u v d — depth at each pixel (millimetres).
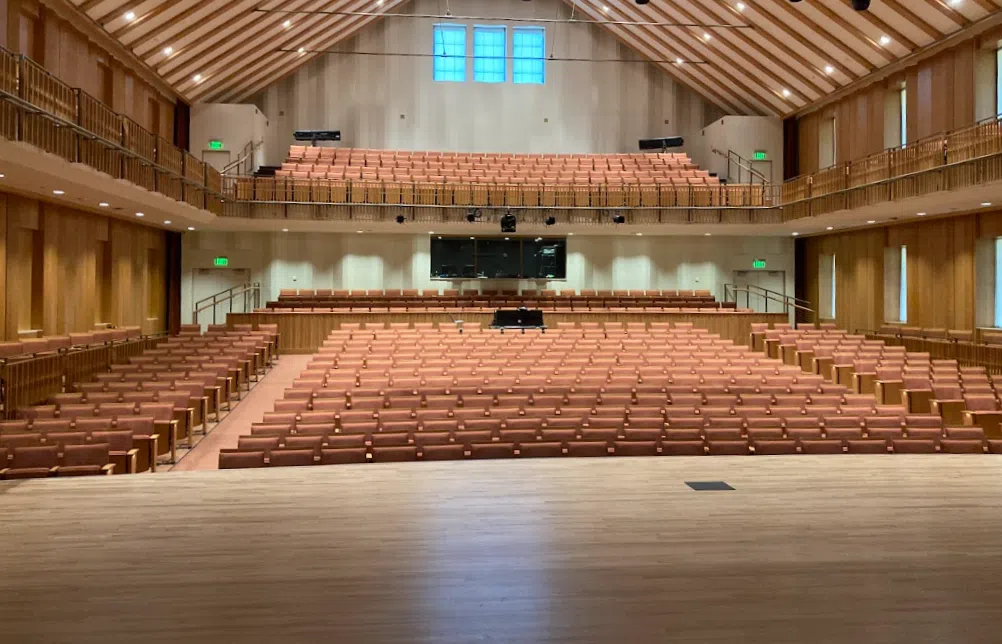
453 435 8836
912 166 16281
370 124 26297
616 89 27188
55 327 16250
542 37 27094
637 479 6711
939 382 13297
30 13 14422
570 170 24438
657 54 25891
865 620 3754
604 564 4559
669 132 27359
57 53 15367
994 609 3891
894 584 4227
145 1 16047
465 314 20547
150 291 22297
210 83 22234
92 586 4223
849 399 10977
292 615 3826
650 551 4793
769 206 21844
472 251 24125
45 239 15789
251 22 19031
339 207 21219
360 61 26297
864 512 5652
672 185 22203
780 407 10344
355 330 17766
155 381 12727
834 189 19125
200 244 23344
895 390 13938
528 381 12172
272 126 26016
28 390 12086
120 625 3707
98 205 16484
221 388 13172
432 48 26578
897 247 21172
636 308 21812
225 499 6070
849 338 18062
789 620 3756
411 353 14805
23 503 5965
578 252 24625
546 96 26969
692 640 3531
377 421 9445
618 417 9914
